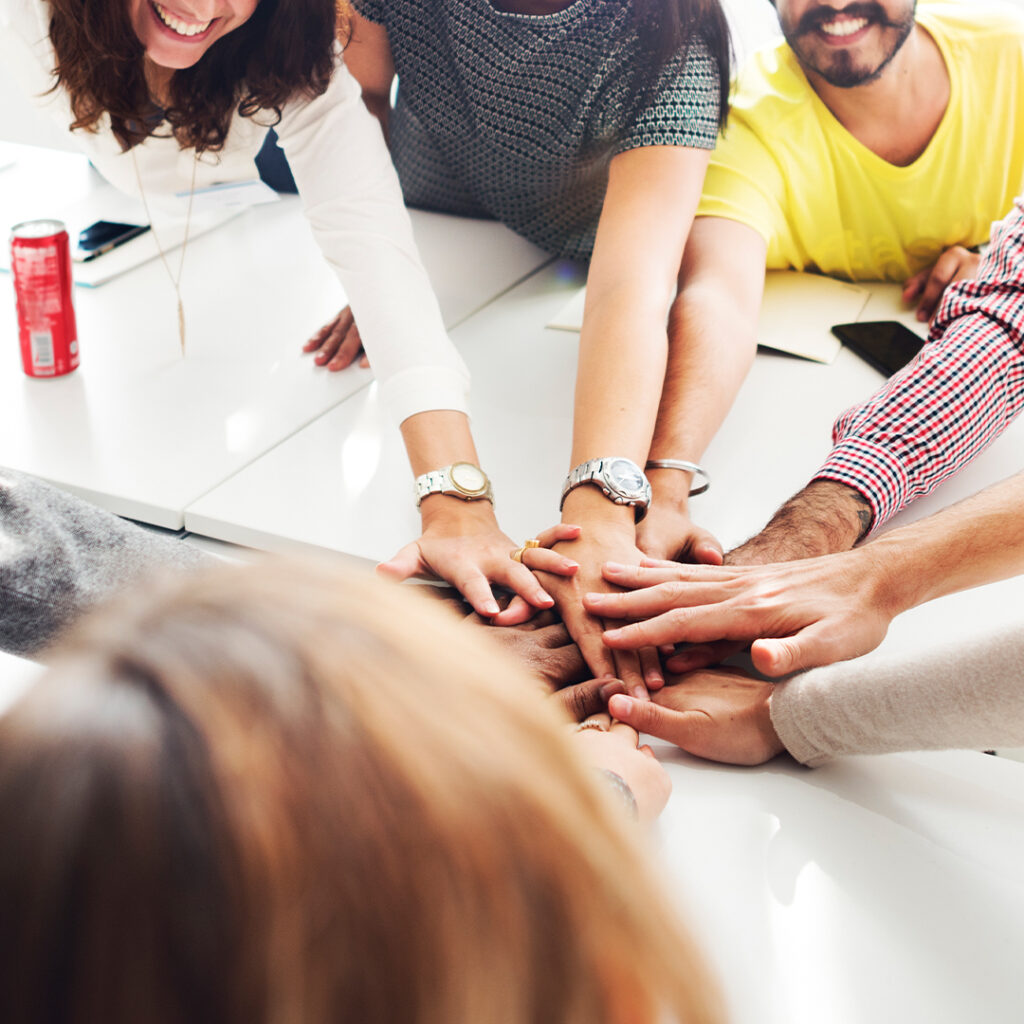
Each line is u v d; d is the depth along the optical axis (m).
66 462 1.25
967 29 1.55
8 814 0.22
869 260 1.69
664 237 1.30
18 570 0.97
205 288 1.69
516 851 0.23
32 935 0.21
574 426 1.19
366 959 0.22
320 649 0.25
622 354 1.19
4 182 1.98
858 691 0.81
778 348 1.50
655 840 0.78
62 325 1.41
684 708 0.92
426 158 1.93
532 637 1.01
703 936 0.27
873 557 0.96
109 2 1.17
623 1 1.38
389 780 0.23
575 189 1.64
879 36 1.49
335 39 1.31
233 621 0.25
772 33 2.19
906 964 0.68
